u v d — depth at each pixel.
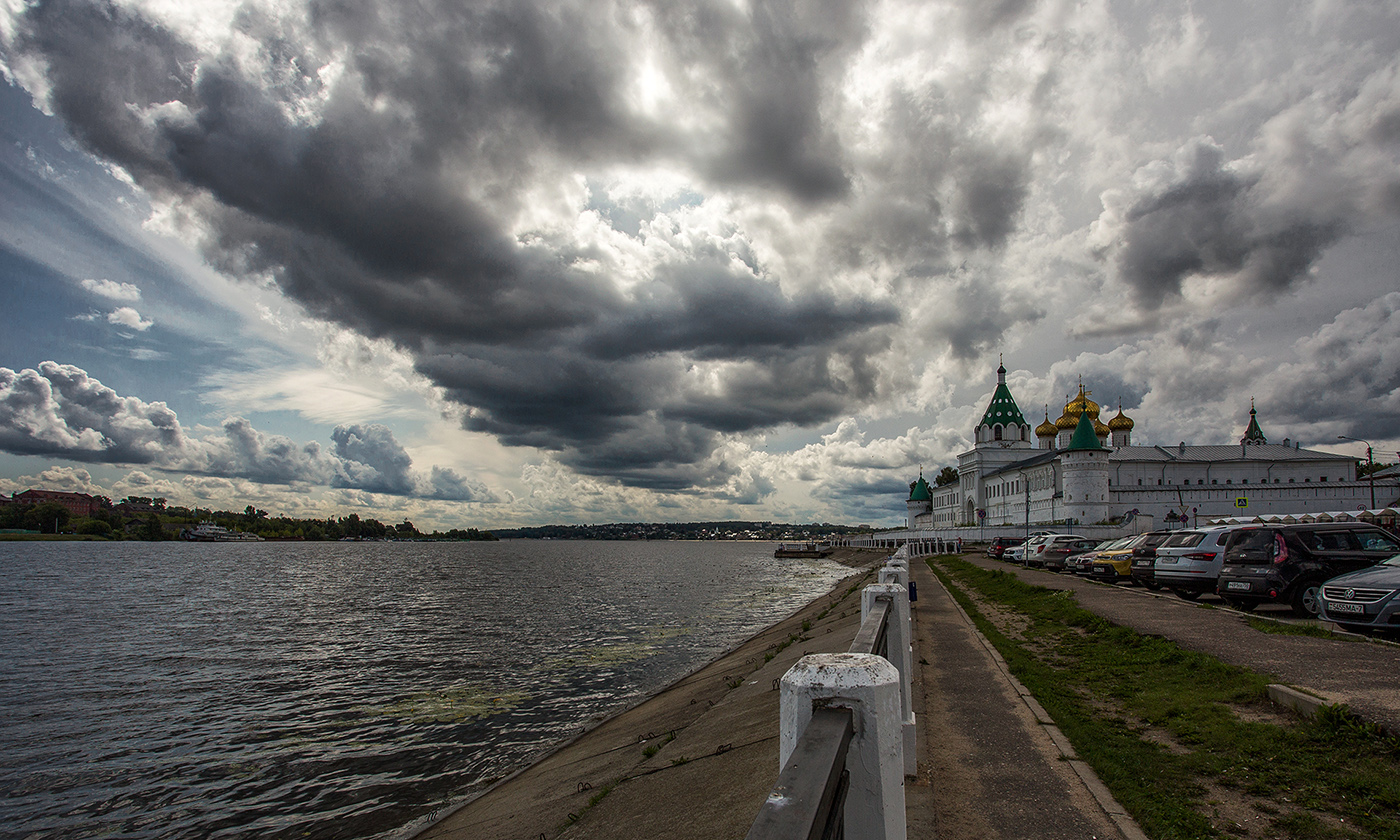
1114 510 79.00
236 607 45.56
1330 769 6.32
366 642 30.73
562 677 22.81
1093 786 6.32
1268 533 16.14
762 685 13.39
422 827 11.73
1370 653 10.59
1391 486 76.12
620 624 35.91
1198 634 12.73
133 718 18.95
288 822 12.54
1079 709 8.84
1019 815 5.76
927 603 22.75
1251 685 8.79
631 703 18.80
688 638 30.75
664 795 8.73
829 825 1.77
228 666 25.72
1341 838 5.19
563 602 48.09
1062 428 94.50
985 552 65.75
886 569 7.10
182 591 58.53
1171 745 7.37
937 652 13.16
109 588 61.38
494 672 23.83
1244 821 5.52
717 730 10.94
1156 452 88.50
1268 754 6.74
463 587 62.91
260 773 14.81
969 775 6.66
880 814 2.30
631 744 12.71
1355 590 12.25
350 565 108.56
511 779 13.48
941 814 5.80
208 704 20.30
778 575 84.31
